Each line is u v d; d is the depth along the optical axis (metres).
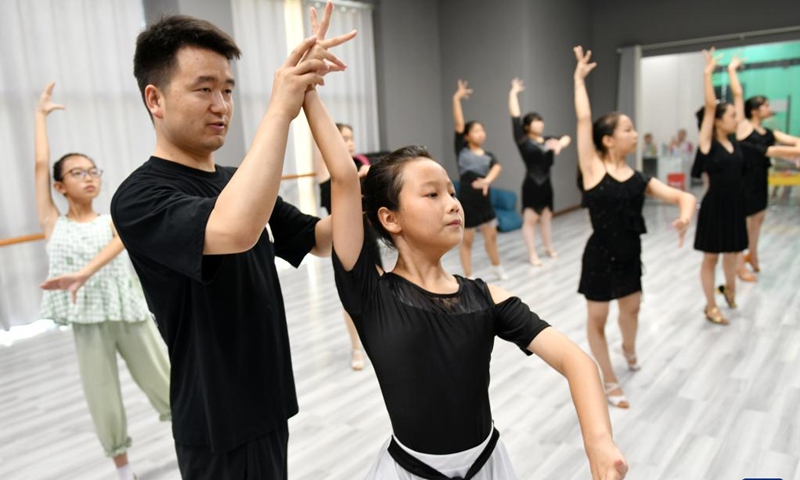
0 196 4.40
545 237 5.89
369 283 0.95
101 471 2.40
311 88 0.94
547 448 2.37
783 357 3.12
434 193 0.93
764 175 4.50
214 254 0.90
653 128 9.44
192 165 1.10
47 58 4.58
